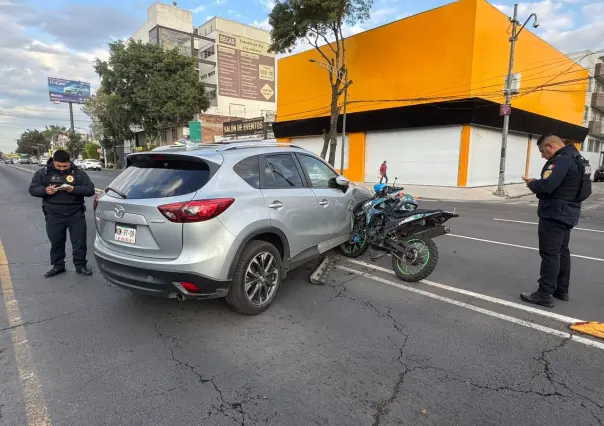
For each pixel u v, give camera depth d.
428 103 19.09
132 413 2.31
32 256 5.90
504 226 8.81
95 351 3.04
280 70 28.30
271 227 3.66
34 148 118.38
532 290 4.37
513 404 2.38
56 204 4.73
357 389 2.55
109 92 36.22
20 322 3.55
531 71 22.25
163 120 35.81
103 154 61.19
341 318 3.63
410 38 19.75
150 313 3.75
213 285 3.21
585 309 3.84
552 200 3.73
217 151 3.59
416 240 4.62
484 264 5.46
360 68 22.44
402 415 2.29
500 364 2.84
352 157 23.86
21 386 2.57
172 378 2.67
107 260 3.49
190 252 3.11
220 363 2.86
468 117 17.86
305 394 2.50
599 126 34.75
